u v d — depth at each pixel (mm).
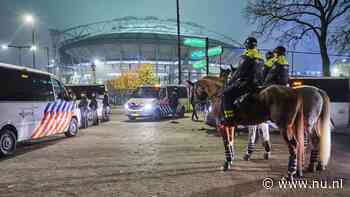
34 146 11320
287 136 6543
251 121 6969
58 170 7566
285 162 8297
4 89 9562
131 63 100312
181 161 8453
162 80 89188
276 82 7590
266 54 8250
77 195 5711
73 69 105625
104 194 5758
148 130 16062
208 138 12914
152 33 103938
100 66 101562
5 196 5672
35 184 6406
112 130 16328
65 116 13273
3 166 8055
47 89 12086
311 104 6617
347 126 13836
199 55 27328
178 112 24219
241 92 6973
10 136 9672
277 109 6520
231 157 7766
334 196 5598
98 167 7824
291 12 23281
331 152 9695
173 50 104250
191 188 6074
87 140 12750
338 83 13906
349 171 7312
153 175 7035
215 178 6770
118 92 68062
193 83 9227
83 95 17953
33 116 10914
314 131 7164
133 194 5746
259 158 8805
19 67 10469
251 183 6387
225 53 88125
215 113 7773
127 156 9195
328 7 21375
